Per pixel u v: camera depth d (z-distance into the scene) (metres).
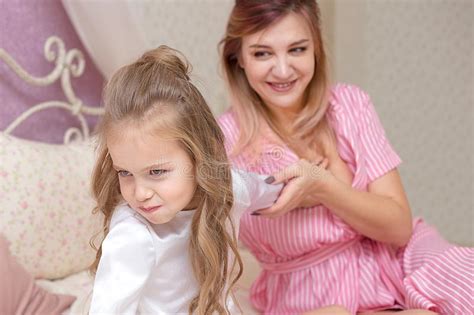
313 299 1.37
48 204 1.58
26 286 1.41
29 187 1.55
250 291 1.55
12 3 1.78
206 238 0.95
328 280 1.37
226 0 2.37
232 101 1.43
